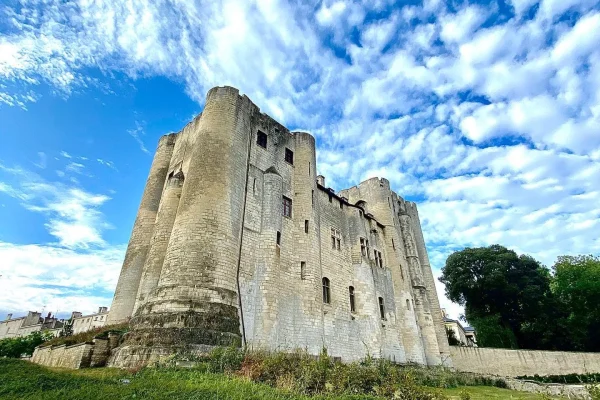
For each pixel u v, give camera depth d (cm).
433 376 2358
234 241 1986
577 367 3369
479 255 4559
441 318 4034
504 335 4031
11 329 7294
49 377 962
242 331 1842
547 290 4319
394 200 4359
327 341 2378
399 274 3512
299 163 2875
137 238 2547
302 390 1094
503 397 1822
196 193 1978
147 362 1395
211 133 2209
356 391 1158
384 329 2975
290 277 2314
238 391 914
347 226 3259
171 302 1639
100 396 805
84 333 1880
